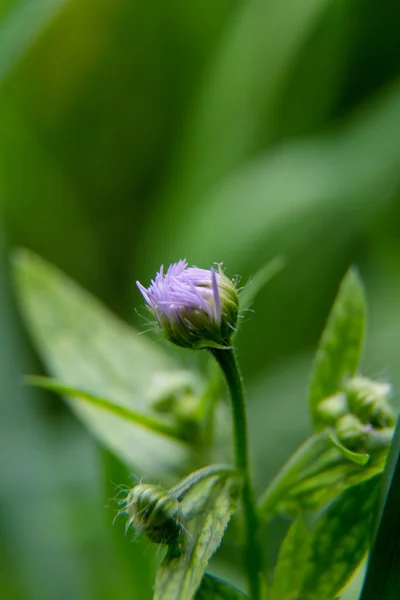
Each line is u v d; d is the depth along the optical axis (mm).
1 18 266
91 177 392
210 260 310
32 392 315
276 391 283
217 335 173
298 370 288
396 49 329
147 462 204
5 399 305
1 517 264
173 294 173
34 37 272
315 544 177
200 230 318
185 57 382
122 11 372
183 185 353
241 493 177
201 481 172
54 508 263
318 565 177
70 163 393
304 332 316
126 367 215
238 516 186
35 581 248
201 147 351
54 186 389
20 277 218
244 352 314
